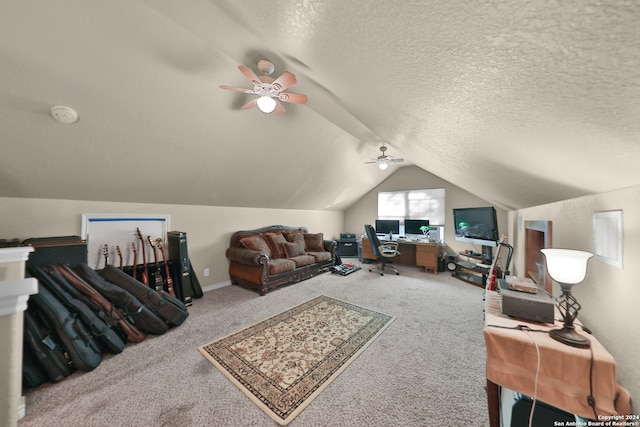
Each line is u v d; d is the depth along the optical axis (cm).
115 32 143
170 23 145
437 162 236
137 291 228
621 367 94
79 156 208
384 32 56
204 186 320
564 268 105
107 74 162
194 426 130
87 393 152
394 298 323
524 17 35
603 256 108
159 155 243
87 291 201
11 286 81
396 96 100
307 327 240
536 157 98
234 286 379
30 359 157
